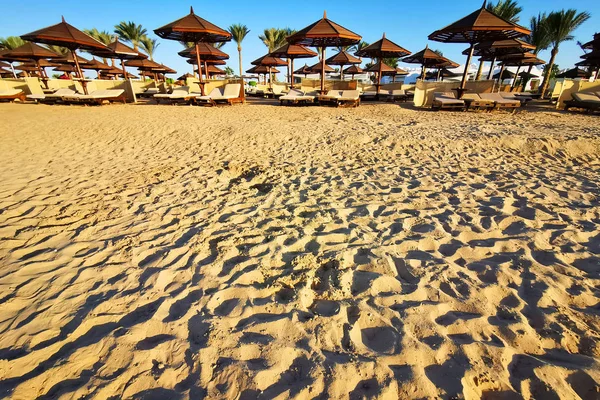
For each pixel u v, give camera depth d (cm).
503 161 479
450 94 1158
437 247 244
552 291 191
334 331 163
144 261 230
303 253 235
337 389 132
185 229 276
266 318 173
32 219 295
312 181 396
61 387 135
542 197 338
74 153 540
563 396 129
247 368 142
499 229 270
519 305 181
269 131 675
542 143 536
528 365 142
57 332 165
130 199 344
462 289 195
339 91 1302
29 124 784
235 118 882
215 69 2495
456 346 152
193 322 172
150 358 149
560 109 1113
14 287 201
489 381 135
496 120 829
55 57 1474
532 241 248
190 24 1076
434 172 427
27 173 431
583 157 498
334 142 589
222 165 473
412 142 561
